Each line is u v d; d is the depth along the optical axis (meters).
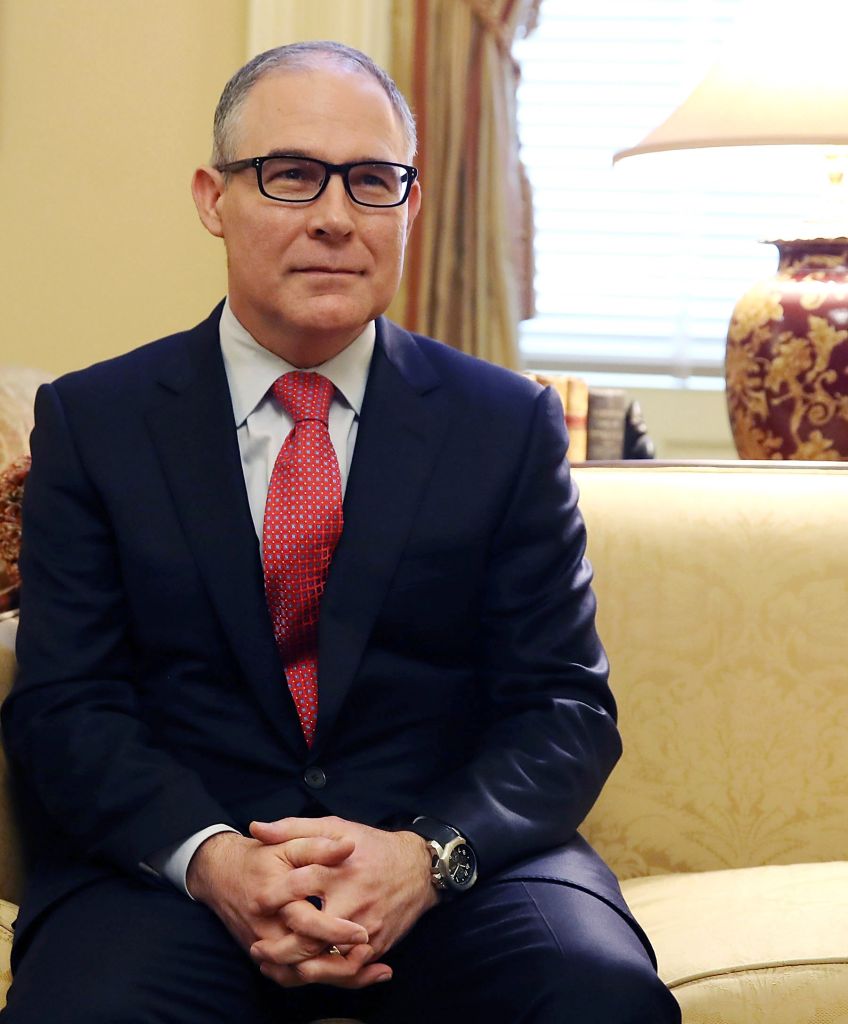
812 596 1.96
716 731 1.94
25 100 3.36
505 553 1.69
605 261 3.73
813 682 1.94
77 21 3.34
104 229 3.38
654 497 2.00
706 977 1.51
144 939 1.43
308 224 1.60
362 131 1.62
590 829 1.93
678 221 3.72
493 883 1.52
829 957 1.52
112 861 1.51
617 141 3.70
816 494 2.01
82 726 1.56
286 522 1.61
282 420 1.68
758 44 2.38
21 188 3.38
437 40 3.33
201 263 3.39
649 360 3.73
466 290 3.36
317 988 1.54
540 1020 1.38
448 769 1.66
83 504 1.64
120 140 3.36
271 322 1.64
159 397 1.68
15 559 1.87
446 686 1.66
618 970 1.39
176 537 1.61
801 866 1.83
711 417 3.76
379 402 1.68
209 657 1.61
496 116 3.34
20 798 1.69
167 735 1.63
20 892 1.68
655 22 3.67
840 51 2.33
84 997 1.35
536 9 3.37
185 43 3.34
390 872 1.45
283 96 1.62
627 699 1.94
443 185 3.34
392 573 1.61
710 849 1.93
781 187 3.72
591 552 1.96
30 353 3.41
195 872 1.48
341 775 1.60
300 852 1.42
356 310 1.63
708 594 1.95
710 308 3.75
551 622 1.67
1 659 1.69
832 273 2.31
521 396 1.73
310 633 1.62
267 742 1.60
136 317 3.40
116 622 1.65
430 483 1.65
